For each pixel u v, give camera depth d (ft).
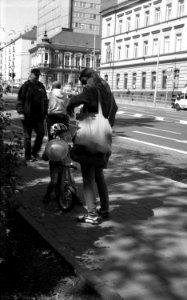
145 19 221.66
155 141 52.24
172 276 14.65
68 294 13.12
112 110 19.10
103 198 20.06
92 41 395.75
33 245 16.65
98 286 13.33
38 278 14.02
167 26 201.77
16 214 19.60
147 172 30.86
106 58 264.52
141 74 225.15
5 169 13.17
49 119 30.63
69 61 387.14
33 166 31.09
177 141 53.01
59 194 21.11
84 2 451.53
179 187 26.48
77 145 18.60
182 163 36.52
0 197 12.72
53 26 482.69
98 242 17.30
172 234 18.45
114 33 253.65
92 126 18.28
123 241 17.51
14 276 14.05
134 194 24.63
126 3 238.07
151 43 216.33
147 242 17.49
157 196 24.29
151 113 115.55
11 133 15.57
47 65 380.37
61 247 16.22
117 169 31.81
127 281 14.16
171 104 171.01
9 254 14.37
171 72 188.44
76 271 14.32
